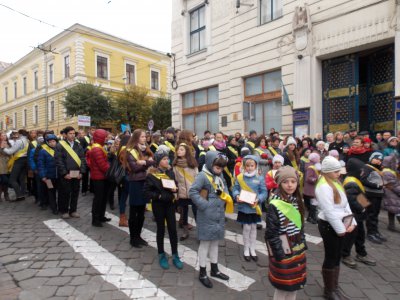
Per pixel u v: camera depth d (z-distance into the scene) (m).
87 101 24.58
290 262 2.64
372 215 5.21
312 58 10.50
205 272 3.68
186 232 5.29
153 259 4.38
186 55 15.98
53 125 32.56
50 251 4.61
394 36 8.54
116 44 31.53
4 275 3.85
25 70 37.41
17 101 39.56
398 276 3.97
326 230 3.37
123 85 31.67
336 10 9.78
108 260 4.31
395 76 8.57
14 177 8.05
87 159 8.64
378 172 5.18
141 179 4.74
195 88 15.59
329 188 3.32
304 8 10.46
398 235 5.55
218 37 14.20
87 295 3.37
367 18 9.08
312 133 10.51
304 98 10.66
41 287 3.54
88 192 9.41
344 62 10.20
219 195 3.81
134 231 4.84
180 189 4.98
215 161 3.83
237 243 5.09
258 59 12.30
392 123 9.29
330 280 3.35
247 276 3.89
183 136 5.79
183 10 15.84
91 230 5.62
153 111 28.45
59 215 6.68
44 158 6.64
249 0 12.59
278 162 5.81
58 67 31.38
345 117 10.18
